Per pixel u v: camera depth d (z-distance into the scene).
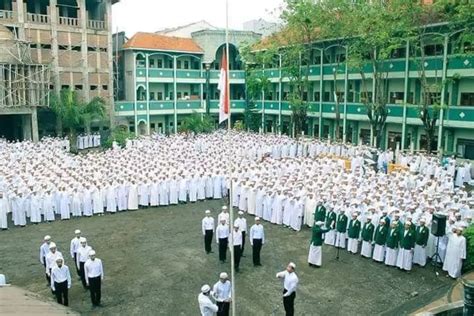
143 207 26.39
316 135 49.62
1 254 19.06
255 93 53.97
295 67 44.84
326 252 19.52
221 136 45.47
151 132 54.12
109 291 15.70
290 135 50.97
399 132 41.12
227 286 13.18
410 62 37.84
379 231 18.06
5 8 45.53
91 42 49.41
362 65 37.56
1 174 27.70
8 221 23.81
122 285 16.16
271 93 54.69
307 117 48.84
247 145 39.91
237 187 26.22
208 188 28.20
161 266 17.84
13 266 17.81
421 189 24.03
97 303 14.64
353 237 19.12
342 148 38.78
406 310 14.10
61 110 44.31
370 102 39.41
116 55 54.12
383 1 34.69
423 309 13.95
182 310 14.38
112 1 52.19
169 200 27.02
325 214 20.39
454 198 21.80
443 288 15.91
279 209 23.23
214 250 19.61
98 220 23.98
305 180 25.73
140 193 26.19
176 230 22.30
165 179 26.67
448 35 33.78
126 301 14.98
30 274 17.08
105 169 29.03
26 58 43.41
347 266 17.94
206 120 53.06
